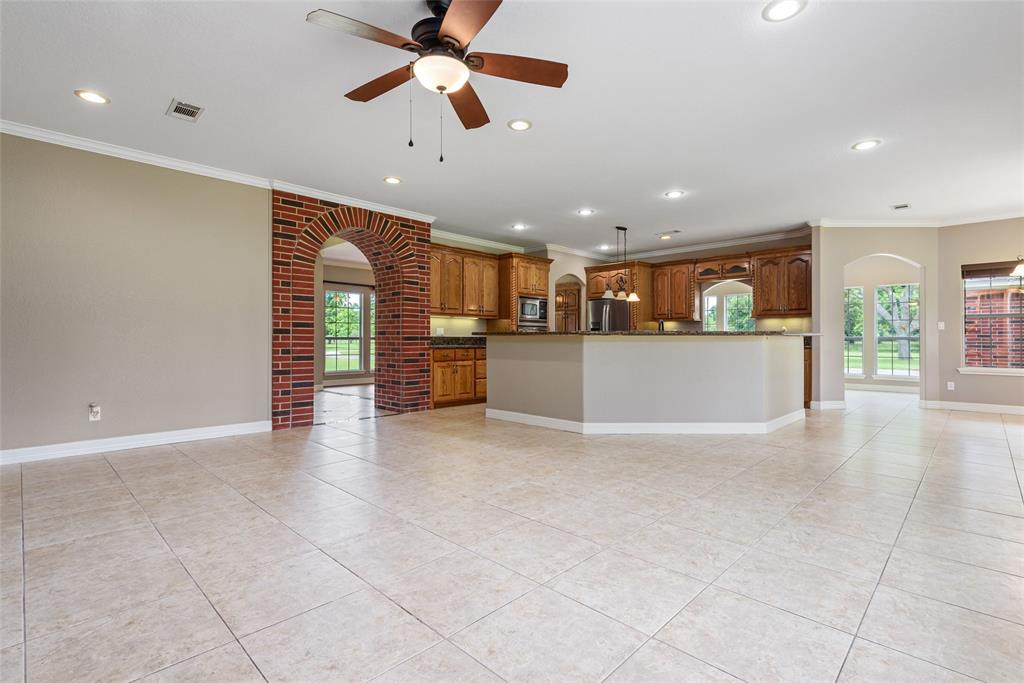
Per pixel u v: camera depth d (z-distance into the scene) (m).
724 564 2.02
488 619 1.63
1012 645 1.48
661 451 3.95
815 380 6.35
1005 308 5.98
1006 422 5.30
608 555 2.10
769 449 4.02
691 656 1.44
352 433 4.69
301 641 1.52
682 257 8.26
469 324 7.72
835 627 1.58
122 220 3.93
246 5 2.21
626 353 4.70
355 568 1.99
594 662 1.42
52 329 3.63
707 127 3.52
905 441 4.33
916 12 2.25
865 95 3.04
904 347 8.34
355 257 9.20
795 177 4.61
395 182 4.80
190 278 4.27
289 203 4.86
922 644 1.49
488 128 3.55
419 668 1.39
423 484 3.08
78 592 1.80
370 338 10.24
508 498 2.82
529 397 5.21
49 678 1.35
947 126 3.48
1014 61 2.65
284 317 4.84
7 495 2.84
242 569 1.98
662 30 2.39
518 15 2.27
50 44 2.51
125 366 3.95
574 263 8.54
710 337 4.68
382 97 3.07
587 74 2.80
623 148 3.92
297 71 2.78
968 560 2.04
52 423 3.64
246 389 4.62
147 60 2.66
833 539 2.26
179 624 1.61
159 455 3.79
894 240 6.30
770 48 2.55
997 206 5.56
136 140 3.76
